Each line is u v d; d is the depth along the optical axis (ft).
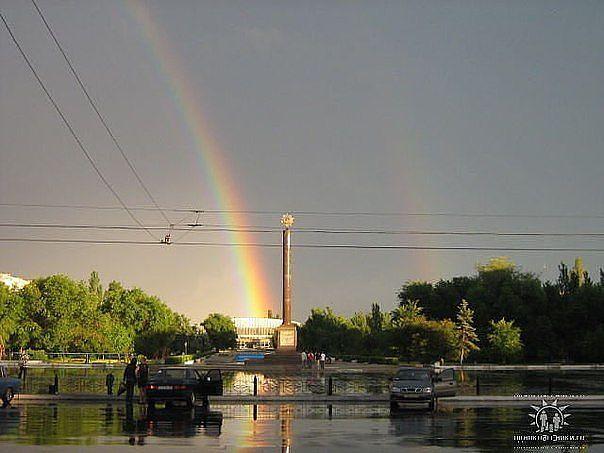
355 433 87.81
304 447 75.10
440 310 433.07
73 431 87.30
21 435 82.74
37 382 193.88
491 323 367.45
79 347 349.41
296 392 167.32
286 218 340.80
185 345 526.98
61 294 346.33
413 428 93.56
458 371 281.33
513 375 256.73
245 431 89.30
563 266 448.65
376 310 504.02
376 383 208.03
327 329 514.27
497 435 85.92
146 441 78.59
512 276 422.82
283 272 338.13
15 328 338.13
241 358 375.04
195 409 120.57
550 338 390.83
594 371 296.10
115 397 139.54
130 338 372.58
